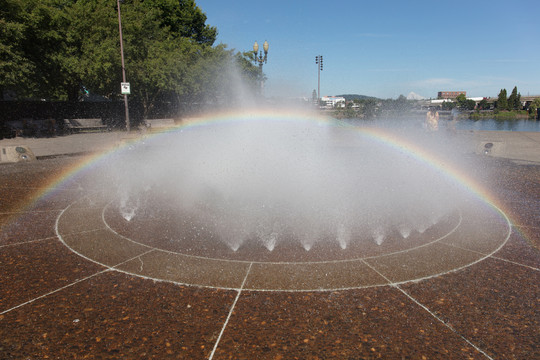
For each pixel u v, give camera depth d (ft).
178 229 14.73
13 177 26.66
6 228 14.89
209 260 11.75
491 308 9.07
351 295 9.64
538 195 20.97
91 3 77.46
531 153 39.83
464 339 7.91
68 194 21.07
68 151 42.86
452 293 9.77
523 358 7.33
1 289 9.88
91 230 14.62
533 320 8.58
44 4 66.08
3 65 53.01
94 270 11.04
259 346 7.64
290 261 11.69
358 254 12.29
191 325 8.36
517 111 255.70
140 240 13.52
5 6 55.88
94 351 7.47
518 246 13.09
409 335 8.04
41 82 67.97
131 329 8.20
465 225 15.51
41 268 11.18
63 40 69.36
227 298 9.48
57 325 8.31
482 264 11.55
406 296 9.61
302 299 9.44
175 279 10.49
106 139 58.13
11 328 8.18
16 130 61.82
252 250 12.62
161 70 78.07
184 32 122.01
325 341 7.82
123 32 73.82
